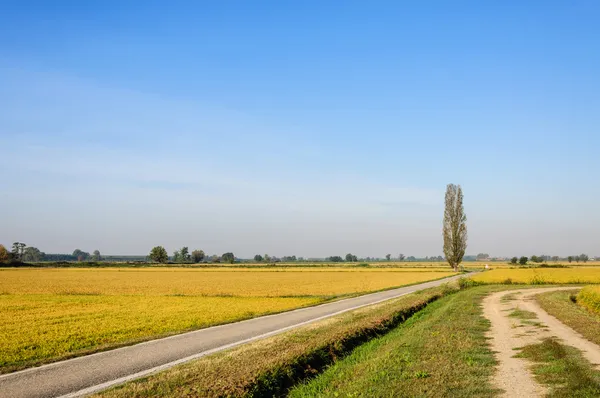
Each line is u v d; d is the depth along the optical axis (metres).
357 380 11.30
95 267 156.50
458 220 105.75
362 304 33.84
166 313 28.39
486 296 41.47
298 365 12.68
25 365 13.25
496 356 14.35
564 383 10.99
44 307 33.31
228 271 120.31
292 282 70.75
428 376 11.58
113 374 12.20
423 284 64.88
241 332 19.73
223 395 9.72
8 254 164.38
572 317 24.12
